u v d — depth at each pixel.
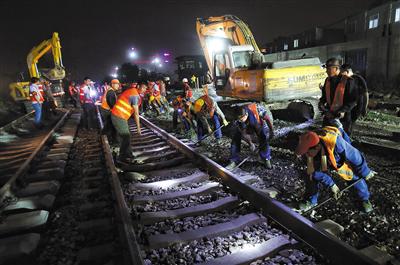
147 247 3.19
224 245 3.18
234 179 4.46
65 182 5.66
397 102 12.96
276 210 3.54
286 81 9.23
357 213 3.76
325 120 4.59
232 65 10.91
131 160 6.30
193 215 3.89
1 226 3.79
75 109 20.62
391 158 5.95
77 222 3.95
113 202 4.23
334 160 3.48
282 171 5.38
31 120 14.10
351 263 2.61
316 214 3.83
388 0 24.75
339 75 4.46
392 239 3.18
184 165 5.77
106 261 3.07
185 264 2.92
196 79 30.44
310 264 2.85
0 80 22.62
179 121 11.38
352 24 27.91
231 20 11.53
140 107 16.95
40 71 19.89
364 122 9.59
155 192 4.69
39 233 3.79
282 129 8.66
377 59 20.70
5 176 5.97
